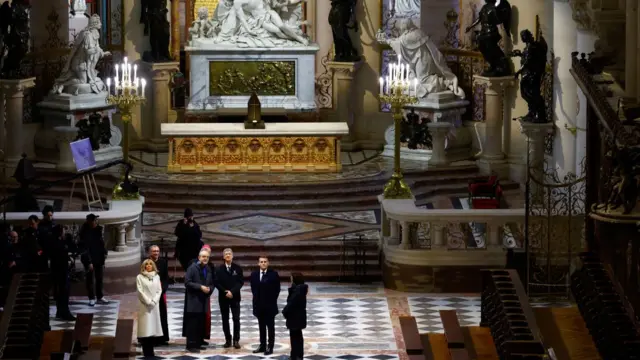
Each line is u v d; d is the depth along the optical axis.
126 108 46.06
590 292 34.38
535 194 43.34
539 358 30.00
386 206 44.38
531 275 42.22
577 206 43.91
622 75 43.97
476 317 40.97
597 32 45.06
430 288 43.44
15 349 30.56
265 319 37.41
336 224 48.91
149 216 49.66
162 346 38.16
